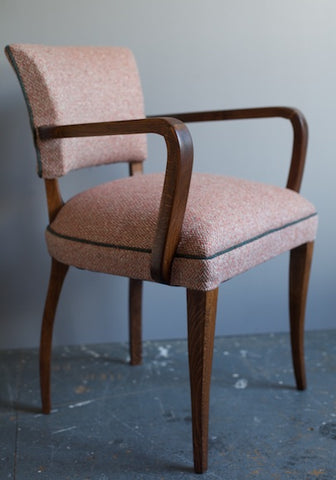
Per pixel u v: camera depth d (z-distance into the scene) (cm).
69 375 167
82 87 136
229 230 112
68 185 176
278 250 127
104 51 147
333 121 177
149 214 116
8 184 174
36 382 164
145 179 138
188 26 167
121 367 172
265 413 145
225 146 176
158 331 189
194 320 112
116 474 123
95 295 184
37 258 180
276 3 167
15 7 161
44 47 134
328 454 129
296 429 138
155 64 169
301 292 147
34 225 177
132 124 110
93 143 140
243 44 170
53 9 163
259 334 192
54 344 187
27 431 139
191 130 174
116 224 118
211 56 170
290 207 131
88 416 146
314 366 169
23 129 170
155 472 124
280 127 176
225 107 174
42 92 127
